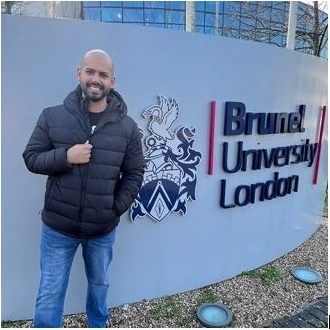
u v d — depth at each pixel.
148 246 2.79
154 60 2.53
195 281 3.04
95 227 1.95
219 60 2.78
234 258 3.25
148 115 2.56
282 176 3.47
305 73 3.50
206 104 2.78
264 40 9.31
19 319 2.60
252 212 3.29
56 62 2.32
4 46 2.24
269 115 3.16
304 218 4.02
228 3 9.75
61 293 2.07
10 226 2.46
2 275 2.51
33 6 3.85
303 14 8.73
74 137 1.87
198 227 2.97
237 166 3.03
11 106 2.31
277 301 2.93
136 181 2.03
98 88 1.86
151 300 2.87
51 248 2.01
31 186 2.45
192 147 2.79
